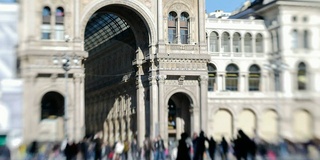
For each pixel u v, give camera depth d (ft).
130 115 258.37
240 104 191.42
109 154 185.06
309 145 59.36
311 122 60.59
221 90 227.81
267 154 70.54
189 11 230.68
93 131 339.16
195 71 224.94
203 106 224.74
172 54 221.46
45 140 153.79
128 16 234.58
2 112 82.28
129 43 260.42
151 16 225.56
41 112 202.49
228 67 234.79
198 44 228.63
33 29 185.16
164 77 220.02
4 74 82.12
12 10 82.28
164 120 219.41
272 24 78.13
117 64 291.58
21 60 91.56
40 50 196.65
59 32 207.31
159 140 185.06
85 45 353.72
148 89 229.04
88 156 163.84
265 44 78.07
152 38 225.35
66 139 154.61
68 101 201.46
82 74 205.05
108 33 291.17
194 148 116.37
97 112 332.19
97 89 331.16
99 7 216.13
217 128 221.25
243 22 224.94
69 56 199.93
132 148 203.21
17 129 83.46
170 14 230.07
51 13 205.57
